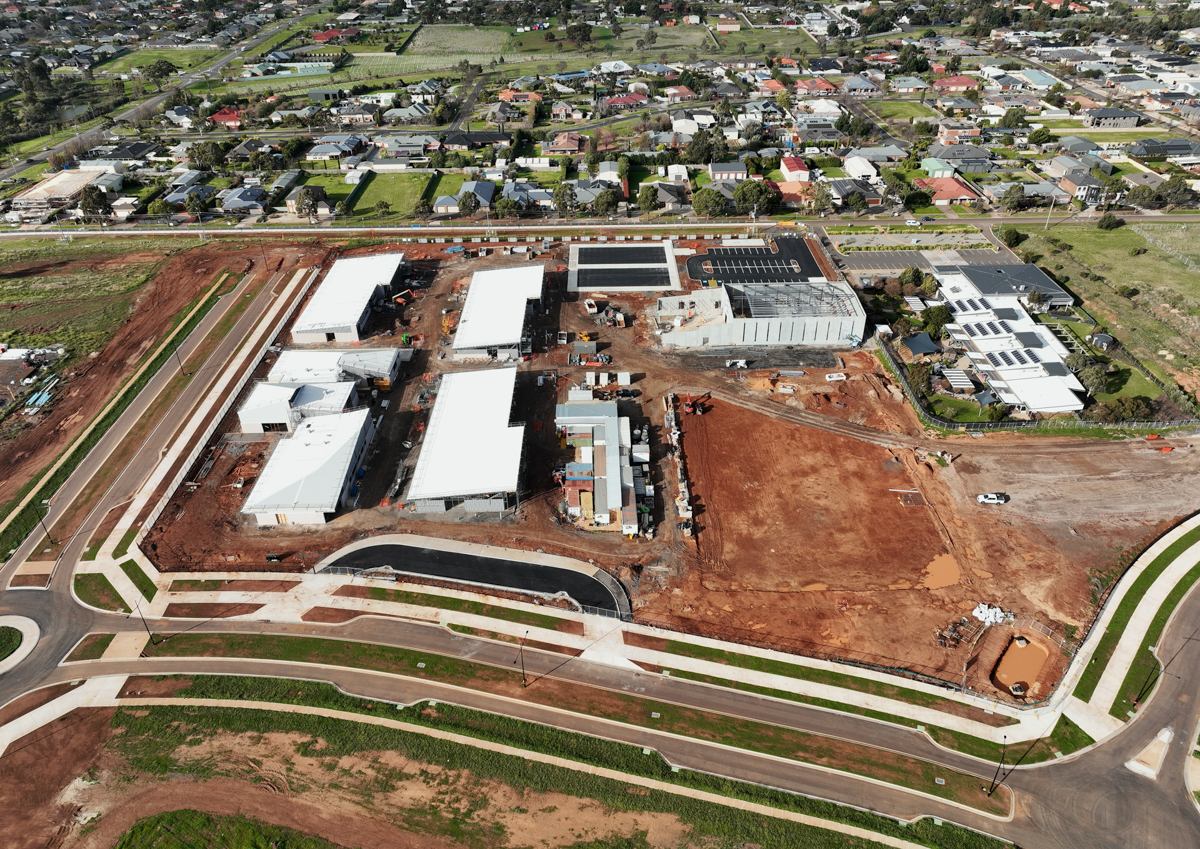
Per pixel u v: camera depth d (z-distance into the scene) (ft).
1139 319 349.41
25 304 385.50
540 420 293.84
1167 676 197.36
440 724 186.39
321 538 245.04
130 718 190.08
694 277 384.06
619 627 213.25
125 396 315.37
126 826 165.78
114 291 397.39
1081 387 299.38
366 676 199.93
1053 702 192.34
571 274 401.70
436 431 271.08
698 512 252.01
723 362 328.29
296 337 346.33
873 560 233.14
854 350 335.47
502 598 222.28
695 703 192.85
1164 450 272.72
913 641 208.44
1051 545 236.02
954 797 171.01
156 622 217.56
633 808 168.25
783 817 166.61
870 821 165.68
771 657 204.64
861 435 284.82
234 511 257.55
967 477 263.29
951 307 357.20
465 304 352.49
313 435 273.95
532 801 169.48
